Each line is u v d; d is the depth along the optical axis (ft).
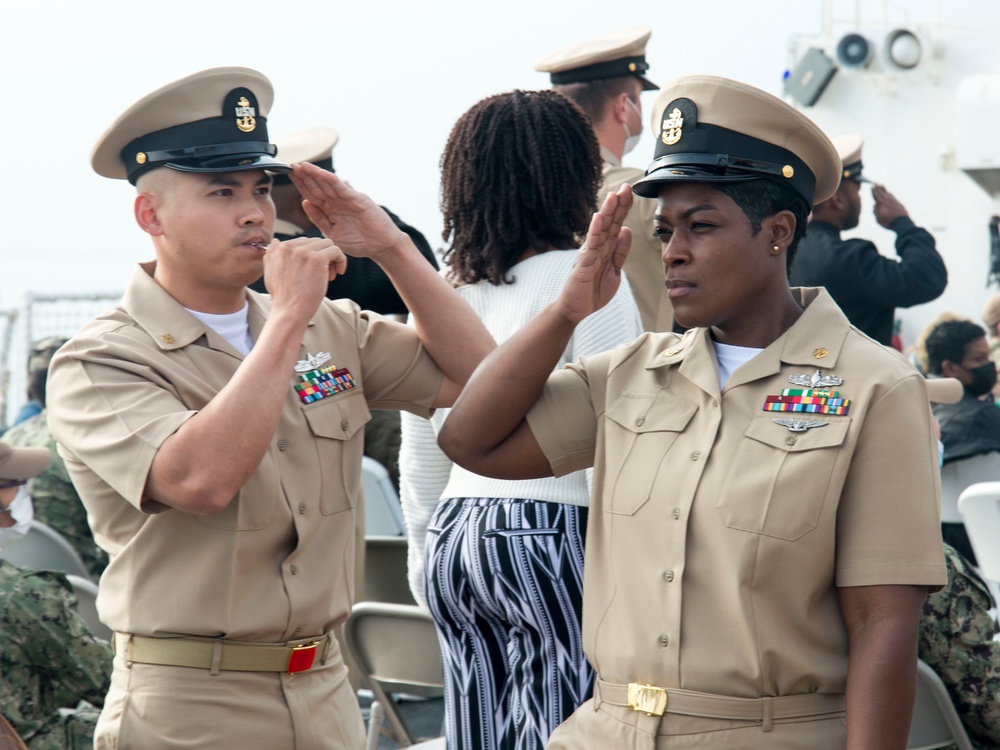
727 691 7.56
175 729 9.25
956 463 20.70
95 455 9.30
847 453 7.51
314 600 9.66
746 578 7.51
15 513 13.79
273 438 9.68
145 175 9.89
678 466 7.93
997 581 14.35
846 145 20.49
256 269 9.86
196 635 9.37
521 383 8.65
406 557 16.07
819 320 8.01
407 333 10.71
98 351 9.55
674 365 8.32
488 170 11.28
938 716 11.90
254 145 9.92
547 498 10.44
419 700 20.52
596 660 8.16
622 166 15.71
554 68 15.90
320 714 9.74
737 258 7.89
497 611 10.39
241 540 9.41
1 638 12.66
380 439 19.07
